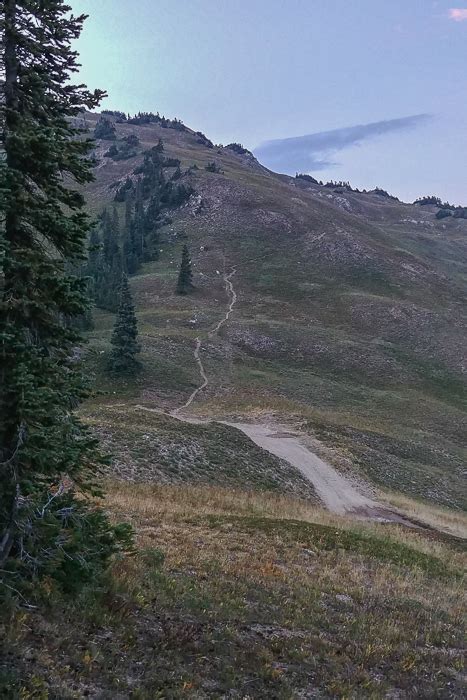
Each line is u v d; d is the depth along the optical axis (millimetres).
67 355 9070
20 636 7266
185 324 90562
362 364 85188
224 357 78750
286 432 49594
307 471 39406
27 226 8898
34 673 6828
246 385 69375
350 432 53375
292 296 110688
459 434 66062
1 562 7945
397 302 109750
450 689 9758
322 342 89375
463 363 90938
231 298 107625
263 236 139250
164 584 11320
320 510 29734
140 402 57625
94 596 9195
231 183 164000
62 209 9242
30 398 7570
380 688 9211
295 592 13531
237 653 9188
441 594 16234
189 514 20391
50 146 8164
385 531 25797
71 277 8477
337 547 19312
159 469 30734
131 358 65812
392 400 73562
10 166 8469
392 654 10781
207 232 140250
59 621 8164
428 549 23031
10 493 7863
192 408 58094
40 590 8281
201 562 14250
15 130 8445
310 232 142500
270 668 8891
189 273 107250
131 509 19531
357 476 41125
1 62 8602
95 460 8789
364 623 12164
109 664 7645
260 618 11227
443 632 12664
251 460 37688
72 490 9727
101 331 83625
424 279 130750
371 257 133625
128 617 9180
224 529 19062
